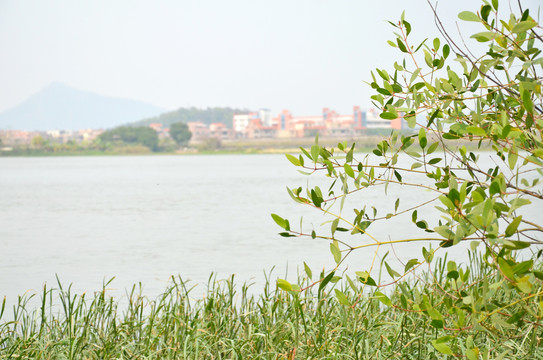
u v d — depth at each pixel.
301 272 11.16
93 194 38.94
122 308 8.34
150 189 43.03
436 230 3.58
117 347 5.48
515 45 3.92
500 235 3.65
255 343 5.54
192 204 29.67
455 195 3.43
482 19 3.94
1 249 15.62
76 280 11.13
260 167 89.69
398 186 36.06
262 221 21.23
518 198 3.29
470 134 4.24
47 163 141.25
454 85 4.22
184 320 5.77
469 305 3.78
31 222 22.66
